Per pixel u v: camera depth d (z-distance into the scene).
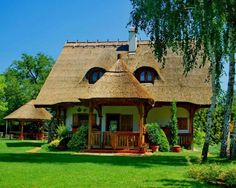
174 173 14.84
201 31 18.84
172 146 29.36
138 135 26.27
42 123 58.28
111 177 13.45
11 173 13.95
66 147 28.91
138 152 25.70
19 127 66.12
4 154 23.20
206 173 12.94
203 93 31.86
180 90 32.12
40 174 13.86
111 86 26.27
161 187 11.51
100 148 26.48
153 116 33.66
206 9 18.64
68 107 35.06
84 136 28.55
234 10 18.92
